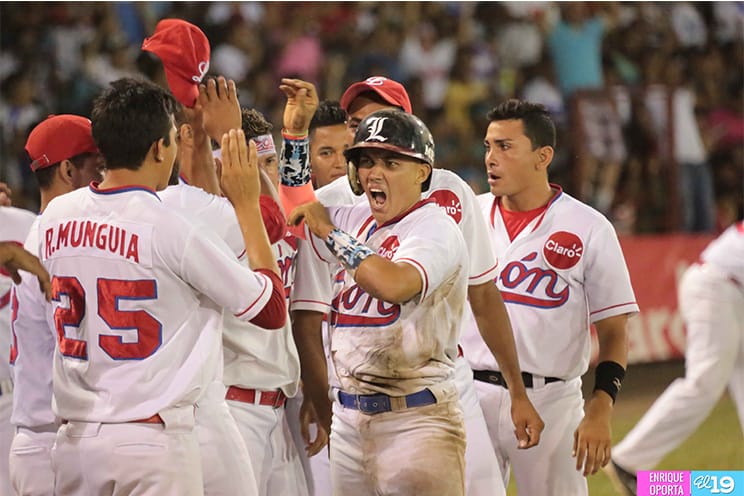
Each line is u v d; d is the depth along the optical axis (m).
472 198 15.07
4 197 16.22
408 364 12.24
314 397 15.02
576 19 45.41
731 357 21.78
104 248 11.65
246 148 12.04
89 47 41.12
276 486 14.87
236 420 14.02
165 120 11.93
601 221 16.14
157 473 11.53
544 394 16.09
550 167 42.44
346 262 11.76
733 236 21.91
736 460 24.88
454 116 44.41
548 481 16.19
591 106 40.72
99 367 11.70
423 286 11.58
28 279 13.79
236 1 44.31
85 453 11.68
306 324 14.92
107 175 12.05
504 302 16.20
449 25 46.03
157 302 11.61
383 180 12.10
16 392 14.20
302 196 13.86
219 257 11.54
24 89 39.31
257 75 43.31
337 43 45.25
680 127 42.50
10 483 16.75
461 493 12.49
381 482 12.46
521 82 45.03
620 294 15.98
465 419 15.03
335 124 17.36
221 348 12.72
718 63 48.41
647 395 32.53
